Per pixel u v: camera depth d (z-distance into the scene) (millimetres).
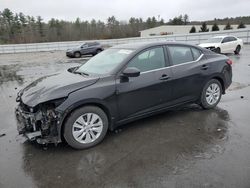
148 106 4402
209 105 5324
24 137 4082
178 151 3611
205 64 5102
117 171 3162
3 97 7219
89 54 23641
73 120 3627
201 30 62625
